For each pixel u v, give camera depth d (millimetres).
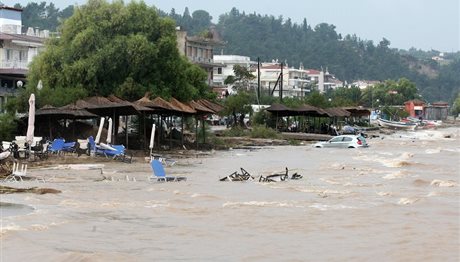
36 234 29844
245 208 38500
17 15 147375
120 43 97625
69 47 100062
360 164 75250
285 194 45625
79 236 29641
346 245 27531
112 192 45750
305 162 78688
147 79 100188
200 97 117562
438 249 26438
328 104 179750
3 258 25203
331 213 36469
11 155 66938
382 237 29219
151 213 36469
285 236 29719
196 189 48188
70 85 97188
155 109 95125
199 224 32938
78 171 61062
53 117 83688
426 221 33500
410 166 72250
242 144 119625
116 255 25688
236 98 156625
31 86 94938
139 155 84938
